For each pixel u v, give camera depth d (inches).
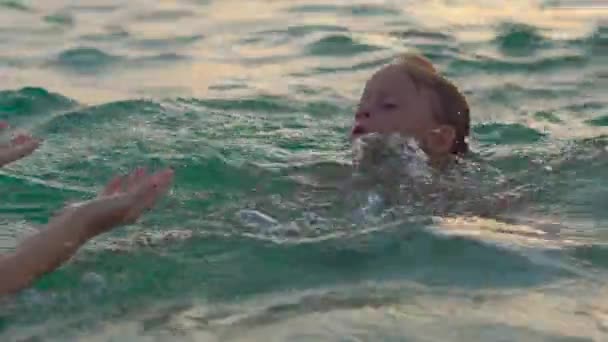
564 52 232.8
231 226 113.5
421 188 126.8
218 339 78.7
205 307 87.4
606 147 148.1
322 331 79.0
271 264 98.7
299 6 309.6
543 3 303.3
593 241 103.2
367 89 144.0
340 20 283.4
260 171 140.6
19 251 90.3
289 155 153.9
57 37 269.4
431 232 104.1
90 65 235.3
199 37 267.4
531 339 76.5
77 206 94.6
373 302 85.7
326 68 227.5
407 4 307.4
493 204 120.6
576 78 210.4
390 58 234.4
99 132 170.2
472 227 107.2
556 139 164.9
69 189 137.1
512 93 200.2
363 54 240.1
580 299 85.6
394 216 114.8
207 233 109.8
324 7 305.9
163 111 185.8
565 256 97.1
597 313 82.1
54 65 235.3
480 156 146.9
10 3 319.6
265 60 238.2
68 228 91.6
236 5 315.9
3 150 110.8
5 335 82.7
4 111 188.4
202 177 139.9
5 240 115.2
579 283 89.7
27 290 90.0
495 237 102.4
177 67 232.8
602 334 77.5
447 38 253.9
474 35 256.7
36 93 200.7
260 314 84.2
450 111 143.0
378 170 132.8
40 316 86.3
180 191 131.8
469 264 95.0
